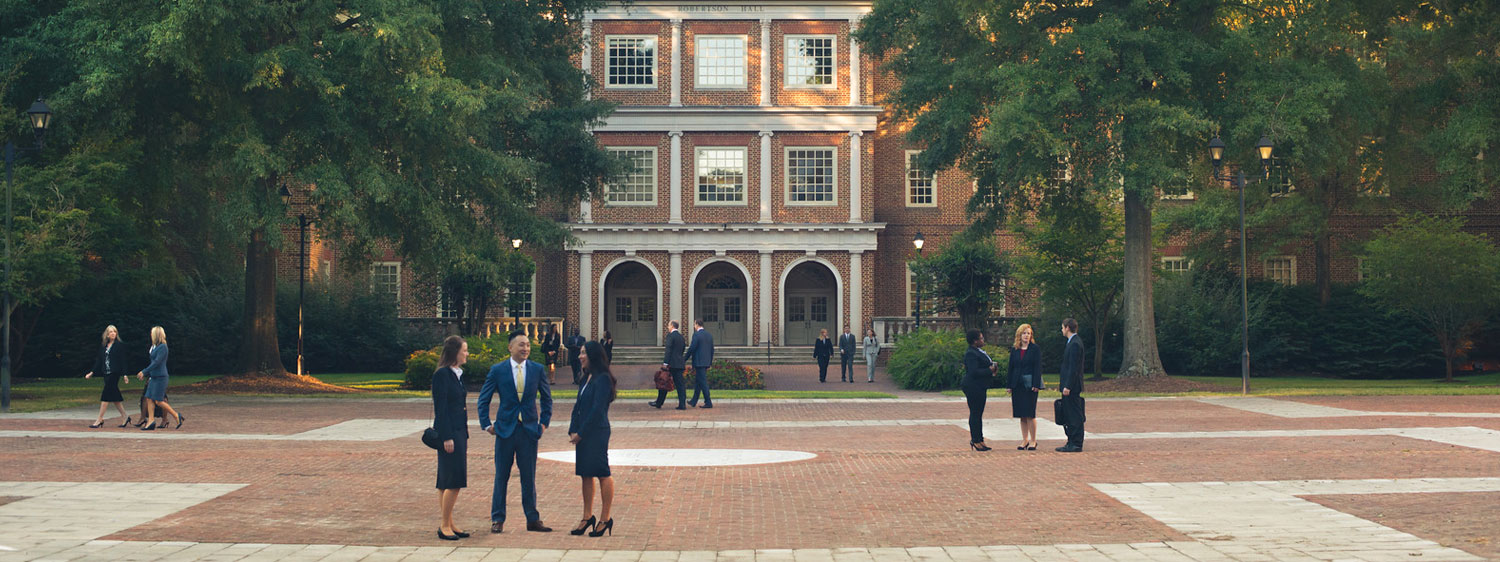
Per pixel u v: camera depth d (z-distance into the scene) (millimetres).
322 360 44906
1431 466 15031
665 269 50938
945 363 35531
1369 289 39750
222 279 44656
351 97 27578
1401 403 26609
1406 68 36938
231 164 27078
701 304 53656
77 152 27078
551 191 37156
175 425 21078
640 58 51125
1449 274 37625
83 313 43094
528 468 10867
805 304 53656
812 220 50938
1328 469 14836
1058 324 42594
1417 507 11734
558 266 52062
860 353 48375
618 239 50625
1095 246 38062
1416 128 36562
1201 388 31250
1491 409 24672
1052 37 32250
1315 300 45000
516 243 40938
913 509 12078
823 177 51125
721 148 51094
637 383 39062
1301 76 29391
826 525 11180
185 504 12086
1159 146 29172
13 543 9938
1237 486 13383
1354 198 44094
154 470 14719
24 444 17750
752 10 50938
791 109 50594
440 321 46531
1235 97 29375
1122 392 30656
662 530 10938
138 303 43688
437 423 10516
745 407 26703
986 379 17578
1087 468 15133
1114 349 43531
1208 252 45656
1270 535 10320
